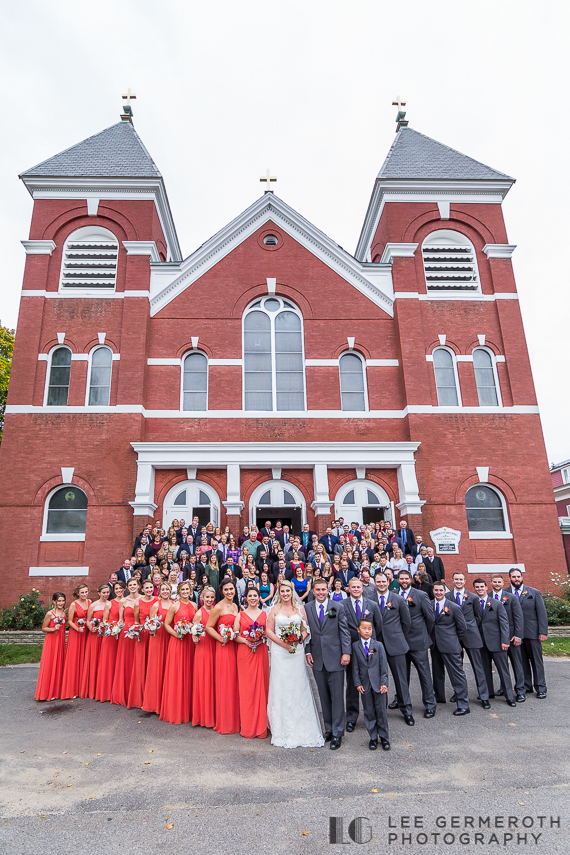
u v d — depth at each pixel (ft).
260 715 23.59
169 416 56.29
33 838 15.39
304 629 23.07
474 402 58.49
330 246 62.23
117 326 58.29
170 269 61.00
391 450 54.90
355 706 24.99
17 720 26.11
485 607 28.89
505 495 55.77
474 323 61.16
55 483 53.11
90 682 30.04
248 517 53.98
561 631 46.93
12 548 51.31
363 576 36.19
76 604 30.73
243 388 58.13
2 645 43.70
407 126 74.23
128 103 72.84
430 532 53.72
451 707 27.84
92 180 61.77
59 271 60.29
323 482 53.98
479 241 64.39
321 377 58.59
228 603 24.76
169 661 26.27
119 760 20.97
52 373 57.26
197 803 17.38
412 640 26.55
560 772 19.36
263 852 14.53
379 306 61.41
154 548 44.57
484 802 17.21
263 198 63.21
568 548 79.36
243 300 60.64
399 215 64.03
